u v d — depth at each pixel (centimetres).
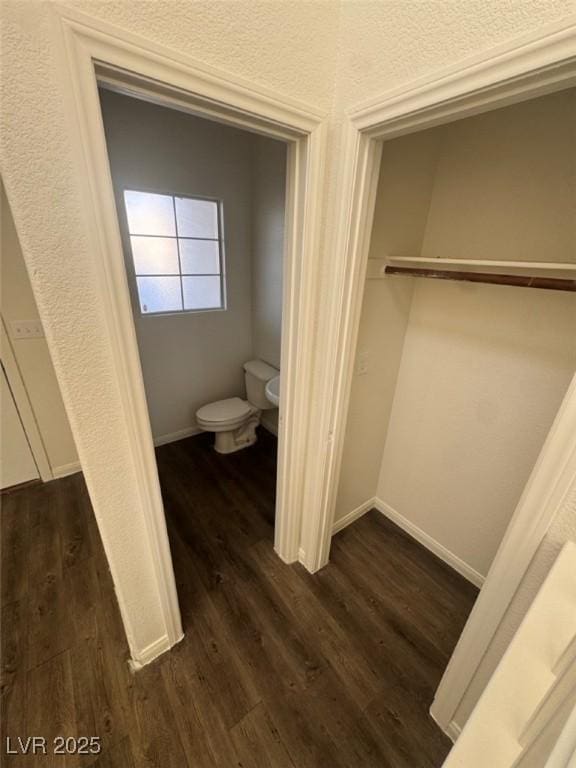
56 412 226
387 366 176
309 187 109
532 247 125
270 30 85
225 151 238
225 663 135
